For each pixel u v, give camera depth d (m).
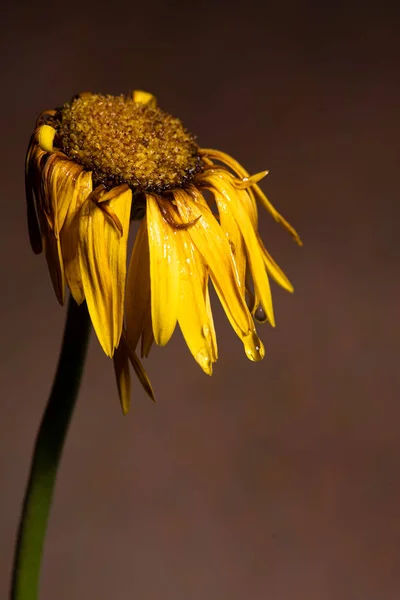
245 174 0.34
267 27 0.78
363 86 0.78
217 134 0.77
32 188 0.32
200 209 0.32
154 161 0.32
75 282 0.31
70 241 0.31
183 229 0.32
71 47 0.75
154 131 0.33
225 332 0.73
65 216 0.31
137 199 0.32
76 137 0.32
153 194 0.32
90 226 0.31
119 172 0.32
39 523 0.33
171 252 0.31
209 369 0.31
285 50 0.78
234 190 0.33
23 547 0.33
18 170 0.74
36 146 0.32
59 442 0.33
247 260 0.33
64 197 0.31
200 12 0.77
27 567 0.33
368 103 0.78
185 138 0.33
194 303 0.31
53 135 0.32
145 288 0.32
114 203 0.31
